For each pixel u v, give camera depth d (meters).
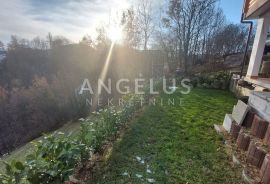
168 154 2.96
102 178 2.41
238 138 3.02
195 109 5.54
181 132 3.80
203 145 3.23
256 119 2.84
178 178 2.41
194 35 16.97
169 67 15.82
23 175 1.64
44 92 15.67
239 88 7.35
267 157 2.21
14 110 16.11
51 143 2.04
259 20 4.16
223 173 2.49
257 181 2.21
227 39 18.88
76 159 2.26
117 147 3.21
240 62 14.62
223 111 5.36
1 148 14.69
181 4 16.34
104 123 3.32
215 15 18.17
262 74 4.40
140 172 2.53
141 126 4.14
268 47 6.20
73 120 13.49
